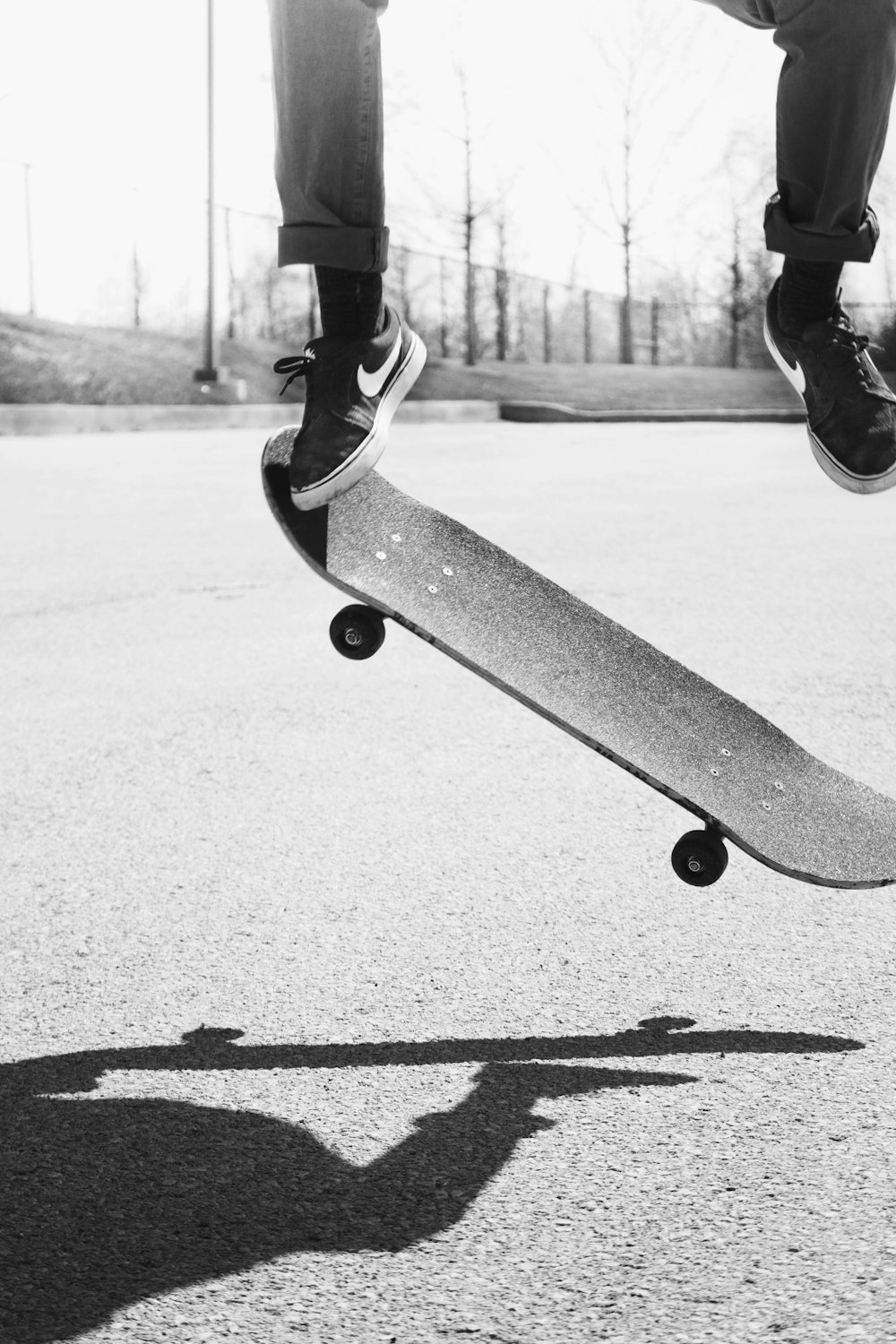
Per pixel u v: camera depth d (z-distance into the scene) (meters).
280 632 6.13
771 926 2.99
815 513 10.48
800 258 2.43
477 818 3.76
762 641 5.91
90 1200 1.95
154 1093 2.27
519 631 2.53
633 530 9.41
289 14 2.26
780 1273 1.73
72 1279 1.75
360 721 4.72
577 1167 2.02
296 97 2.29
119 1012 2.61
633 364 36.19
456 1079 2.31
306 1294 1.71
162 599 6.88
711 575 7.56
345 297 2.41
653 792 3.97
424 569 2.56
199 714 4.81
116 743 4.47
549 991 2.67
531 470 14.21
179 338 28.81
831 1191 1.93
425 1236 1.84
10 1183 1.99
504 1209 1.91
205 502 11.14
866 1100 2.21
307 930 3.00
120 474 13.59
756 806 2.46
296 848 3.53
